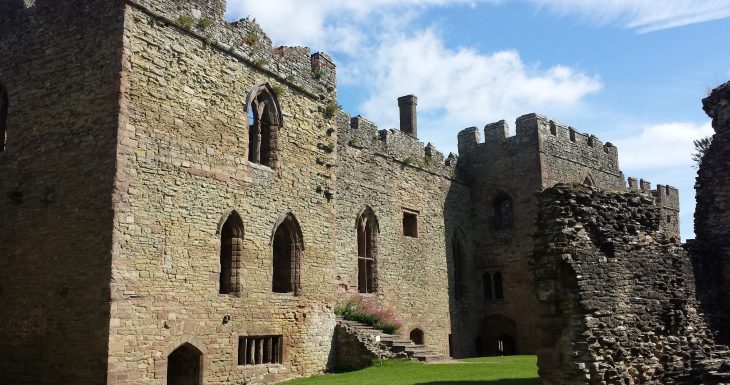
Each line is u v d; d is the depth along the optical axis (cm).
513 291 3469
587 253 1488
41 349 1691
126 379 1614
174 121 1839
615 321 1483
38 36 1880
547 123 3569
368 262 2962
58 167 1759
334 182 2466
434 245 3375
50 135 1794
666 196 4962
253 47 2150
